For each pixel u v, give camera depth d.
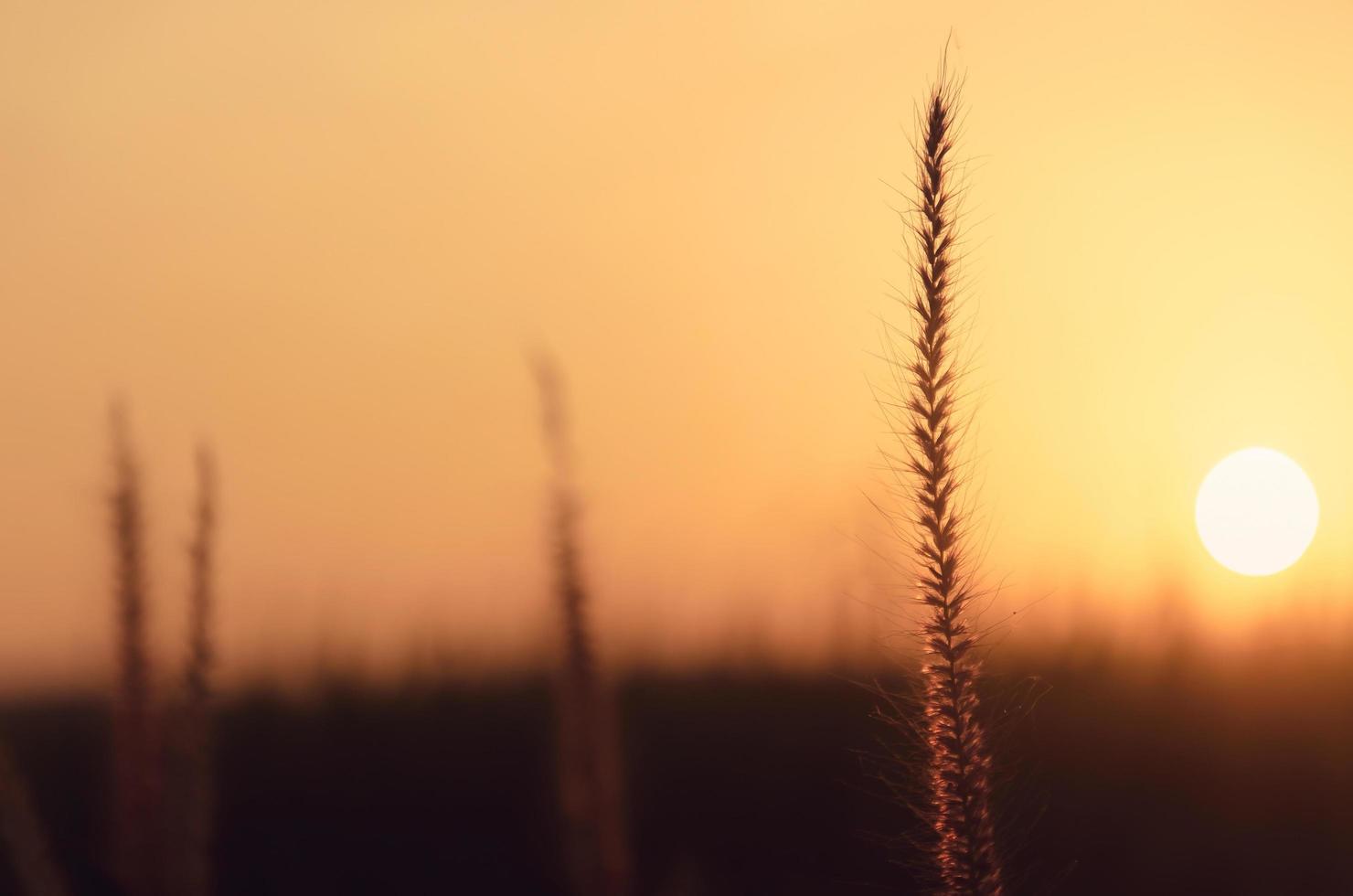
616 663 3.19
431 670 5.37
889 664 2.25
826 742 5.74
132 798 2.81
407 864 4.00
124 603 2.92
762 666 6.25
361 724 5.23
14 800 2.32
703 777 5.37
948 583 2.15
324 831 4.30
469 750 5.12
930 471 2.15
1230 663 6.63
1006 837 2.19
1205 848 5.42
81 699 2.87
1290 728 6.52
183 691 2.93
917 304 2.15
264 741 4.62
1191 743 6.29
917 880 2.18
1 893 2.22
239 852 4.01
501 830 4.30
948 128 2.14
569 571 3.18
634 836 3.26
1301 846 5.49
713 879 3.73
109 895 2.37
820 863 3.77
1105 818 5.50
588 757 3.16
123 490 2.94
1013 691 2.21
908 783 2.23
